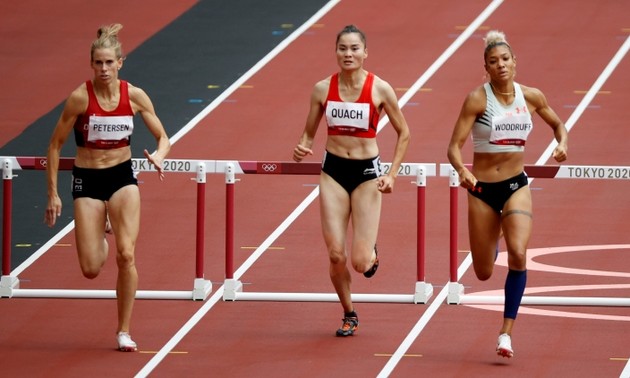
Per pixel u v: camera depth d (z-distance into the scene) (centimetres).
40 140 6391
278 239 5003
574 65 7494
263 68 7556
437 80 7319
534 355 3566
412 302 4131
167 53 7788
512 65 3491
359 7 8594
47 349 3641
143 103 3628
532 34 8019
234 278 4422
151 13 8550
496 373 3397
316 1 8738
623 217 5278
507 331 3453
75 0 8875
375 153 3684
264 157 6159
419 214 4112
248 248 4878
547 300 3988
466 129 3522
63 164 4041
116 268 4622
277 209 5428
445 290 4291
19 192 5647
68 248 4884
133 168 3750
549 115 3591
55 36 8150
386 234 5059
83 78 7450
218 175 5953
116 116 3572
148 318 3972
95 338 3759
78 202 3594
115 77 3578
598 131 6481
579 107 6850
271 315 4019
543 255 4728
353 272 4566
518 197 3494
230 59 7700
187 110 6881
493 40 3500
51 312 4050
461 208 5409
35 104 6994
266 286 4366
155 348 3650
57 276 4512
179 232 5100
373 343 3697
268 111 6875
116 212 3591
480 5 8581
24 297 4197
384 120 6681
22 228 5144
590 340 3712
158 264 4653
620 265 4588
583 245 4875
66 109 3575
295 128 6612
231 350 3628
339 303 4172
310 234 5075
